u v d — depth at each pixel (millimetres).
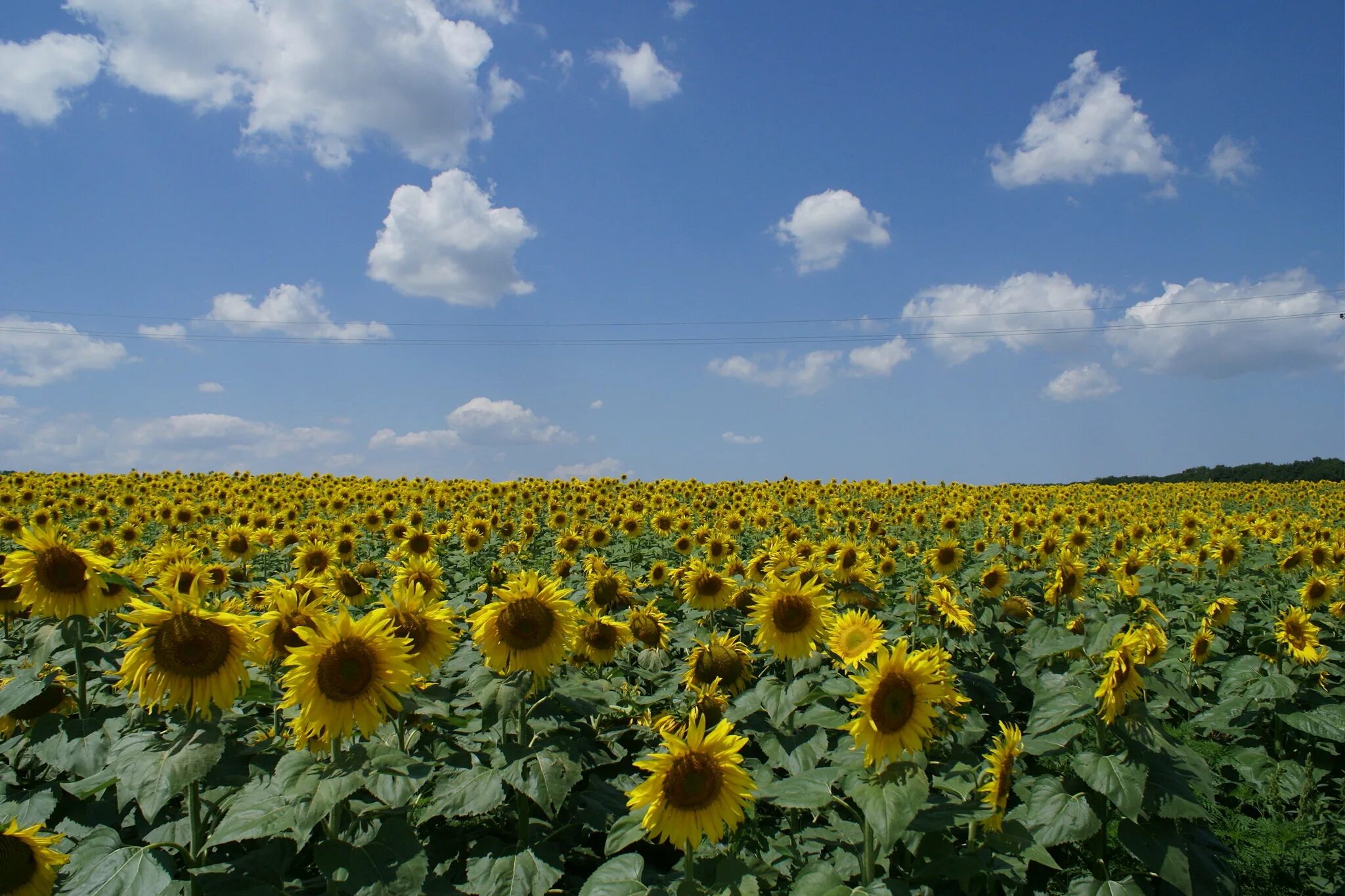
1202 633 9289
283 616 5520
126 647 4656
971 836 5055
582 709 5516
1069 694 5660
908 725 4695
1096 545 19453
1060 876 5707
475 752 5926
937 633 8812
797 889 4594
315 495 27062
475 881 5008
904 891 4426
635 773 6527
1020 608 10047
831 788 5902
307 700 4406
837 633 6102
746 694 6461
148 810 4027
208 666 4535
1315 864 6293
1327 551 14141
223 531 15203
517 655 5363
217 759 4270
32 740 5375
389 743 5902
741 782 4590
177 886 4426
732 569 10836
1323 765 7734
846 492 32969
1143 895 5059
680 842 4547
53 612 5582
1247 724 8055
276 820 4188
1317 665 8336
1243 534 19438
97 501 23016
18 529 17625
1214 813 6570
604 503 25109
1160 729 5422
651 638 8398
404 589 5254
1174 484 50906
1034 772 6965
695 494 29203
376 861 4172
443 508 25828
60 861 4332
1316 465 70875
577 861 5715
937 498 29516
